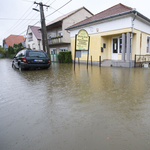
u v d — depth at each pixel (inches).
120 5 506.6
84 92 162.6
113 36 492.1
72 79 239.1
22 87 193.0
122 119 98.5
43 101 136.3
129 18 394.0
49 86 194.1
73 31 593.6
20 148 71.3
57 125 92.3
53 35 858.1
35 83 214.7
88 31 523.8
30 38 1212.5
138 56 442.9
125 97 143.0
